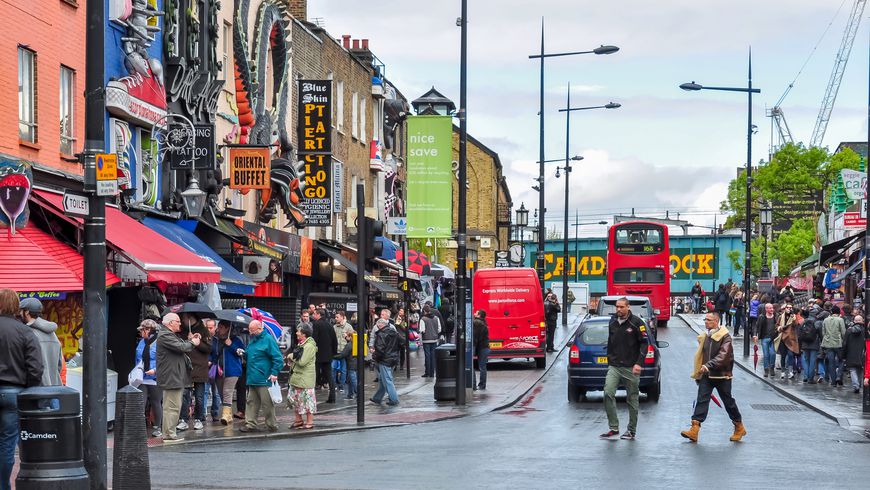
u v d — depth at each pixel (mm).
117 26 25219
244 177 30625
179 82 28250
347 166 48062
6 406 11836
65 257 20438
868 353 23875
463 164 26891
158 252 22500
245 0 33969
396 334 26297
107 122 24516
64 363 19406
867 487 13805
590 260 81188
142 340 20078
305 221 37188
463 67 26781
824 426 22047
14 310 12188
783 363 34344
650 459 16344
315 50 42844
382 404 26453
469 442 18641
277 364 20281
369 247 22094
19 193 19344
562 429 20938
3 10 20359
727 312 62094
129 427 12508
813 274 61906
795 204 98312
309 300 39844
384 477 14375
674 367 38688
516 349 38594
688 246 77188
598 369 26781
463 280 26422
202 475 14531
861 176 41000
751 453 17234
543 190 54188
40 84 21906
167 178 28047
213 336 21750
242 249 29734
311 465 15586
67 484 10938
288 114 39000
